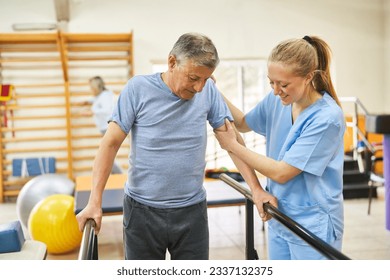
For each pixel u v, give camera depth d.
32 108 7.14
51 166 6.97
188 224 1.87
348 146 7.36
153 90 1.75
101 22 7.39
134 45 7.53
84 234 1.54
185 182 1.83
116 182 4.79
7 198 7.09
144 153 1.79
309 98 1.73
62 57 6.73
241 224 5.16
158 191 1.81
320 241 1.27
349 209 5.74
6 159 7.12
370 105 8.55
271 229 1.96
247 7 7.89
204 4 7.74
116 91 7.30
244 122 2.12
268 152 1.99
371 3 8.39
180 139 1.78
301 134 1.69
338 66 8.40
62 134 7.27
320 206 1.74
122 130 1.77
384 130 4.06
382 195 6.61
